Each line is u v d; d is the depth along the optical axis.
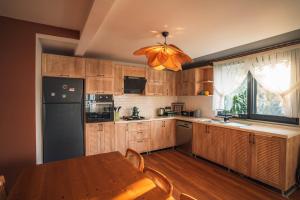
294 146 2.54
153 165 3.47
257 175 2.72
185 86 4.68
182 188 2.61
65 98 3.25
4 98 2.23
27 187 1.24
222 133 3.29
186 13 1.95
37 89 2.58
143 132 4.16
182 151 4.36
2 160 2.23
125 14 1.97
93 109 3.62
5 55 2.23
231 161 3.12
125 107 4.50
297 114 2.72
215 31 2.45
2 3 1.86
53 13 2.11
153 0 1.69
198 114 4.52
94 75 3.62
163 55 2.03
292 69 2.75
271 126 3.06
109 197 1.12
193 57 3.96
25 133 2.34
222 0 1.69
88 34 2.26
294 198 2.37
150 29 2.40
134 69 4.26
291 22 2.16
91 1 1.81
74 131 3.33
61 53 3.67
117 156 1.91
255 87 3.39
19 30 2.29
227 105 3.85
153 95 4.60
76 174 1.46
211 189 2.58
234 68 3.63
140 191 1.20
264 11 1.89
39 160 2.79
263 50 3.09
